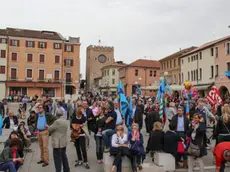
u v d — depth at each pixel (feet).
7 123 47.09
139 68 246.47
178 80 181.16
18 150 26.16
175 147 28.35
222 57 129.70
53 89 201.36
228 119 26.43
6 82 189.26
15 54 193.57
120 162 25.25
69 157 34.01
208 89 140.97
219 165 24.13
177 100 72.43
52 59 201.67
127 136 26.76
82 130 29.60
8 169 23.08
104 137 28.96
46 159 30.19
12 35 192.34
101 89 296.51
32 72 197.16
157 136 29.60
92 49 334.24
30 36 196.65
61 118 25.94
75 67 210.38
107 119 29.89
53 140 25.29
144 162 30.48
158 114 45.19
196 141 25.39
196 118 25.77
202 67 148.25
